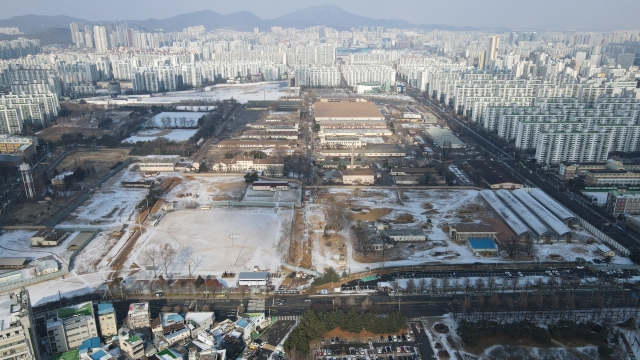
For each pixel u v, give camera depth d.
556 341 178.50
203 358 163.75
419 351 174.75
